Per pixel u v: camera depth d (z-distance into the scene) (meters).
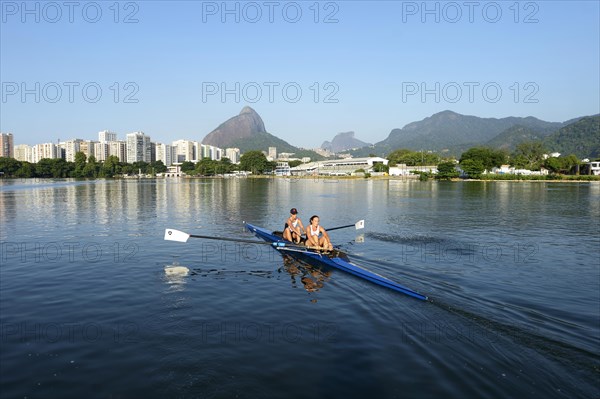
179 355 7.70
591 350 7.99
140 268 14.65
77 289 12.01
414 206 41.31
